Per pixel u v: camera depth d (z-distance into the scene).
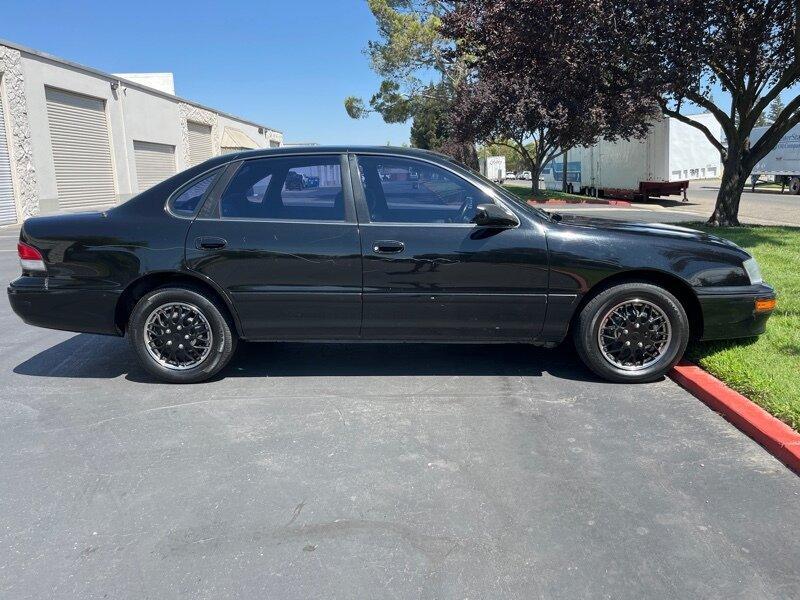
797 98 12.56
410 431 4.00
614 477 3.42
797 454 3.44
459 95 31.50
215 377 5.04
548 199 29.34
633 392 4.61
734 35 10.47
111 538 2.93
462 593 2.54
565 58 11.59
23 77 19.41
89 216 4.82
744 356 4.81
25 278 4.84
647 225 5.04
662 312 4.63
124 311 4.92
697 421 4.11
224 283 4.64
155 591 2.58
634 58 11.23
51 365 5.41
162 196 4.77
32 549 2.86
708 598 2.51
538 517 3.06
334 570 2.69
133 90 26.59
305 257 4.58
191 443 3.88
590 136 26.39
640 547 2.82
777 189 36.78
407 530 2.96
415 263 4.55
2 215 18.81
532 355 5.47
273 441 3.89
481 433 3.96
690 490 3.29
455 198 4.67
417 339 4.75
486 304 4.60
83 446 3.86
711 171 27.20
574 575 2.64
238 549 2.84
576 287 4.55
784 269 7.71
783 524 2.99
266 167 4.75
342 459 3.65
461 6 13.59
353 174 4.69
